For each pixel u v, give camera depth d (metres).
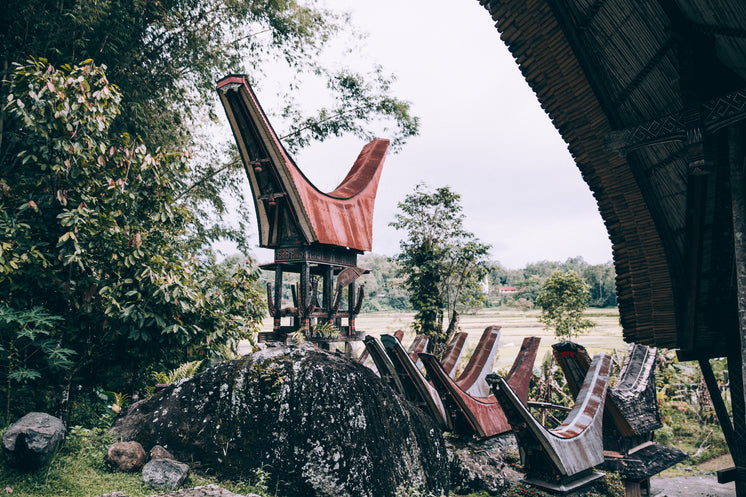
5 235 6.21
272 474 5.89
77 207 6.68
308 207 9.38
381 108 15.16
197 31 12.64
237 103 9.23
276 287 9.62
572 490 7.76
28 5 8.06
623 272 6.20
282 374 6.52
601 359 10.17
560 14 5.32
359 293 10.52
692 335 5.62
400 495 6.24
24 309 6.34
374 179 12.04
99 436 6.39
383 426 6.75
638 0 4.89
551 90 5.88
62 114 6.15
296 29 13.61
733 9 4.12
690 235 5.27
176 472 5.55
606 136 5.08
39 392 7.00
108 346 7.29
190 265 7.86
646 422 11.03
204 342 7.67
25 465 4.99
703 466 15.89
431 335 17.53
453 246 17.56
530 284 90.31
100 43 9.56
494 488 9.34
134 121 10.44
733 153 4.50
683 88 4.50
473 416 9.75
